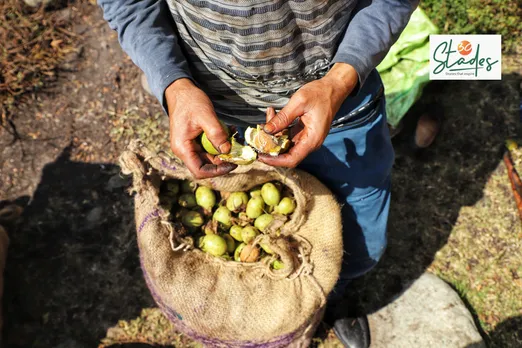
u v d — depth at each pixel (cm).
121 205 299
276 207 201
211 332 188
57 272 283
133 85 336
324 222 197
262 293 186
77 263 285
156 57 143
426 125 298
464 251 277
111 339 265
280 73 151
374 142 185
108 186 305
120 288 278
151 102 329
